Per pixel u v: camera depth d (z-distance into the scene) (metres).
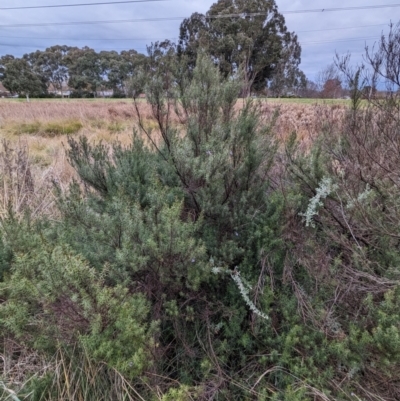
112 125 9.80
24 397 1.29
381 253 1.75
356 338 1.34
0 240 1.84
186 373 1.42
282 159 2.22
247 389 1.34
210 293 1.70
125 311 1.24
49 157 5.12
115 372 1.34
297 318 1.48
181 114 2.24
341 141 2.24
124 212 1.60
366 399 1.26
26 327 1.35
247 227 1.82
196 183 1.83
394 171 1.82
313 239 1.75
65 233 1.79
